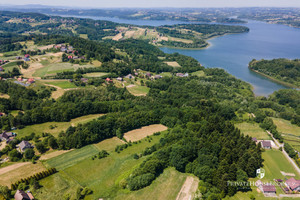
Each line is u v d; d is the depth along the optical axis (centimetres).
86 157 12175
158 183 10169
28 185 9912
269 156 13112
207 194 9300
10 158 11531
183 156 11181
